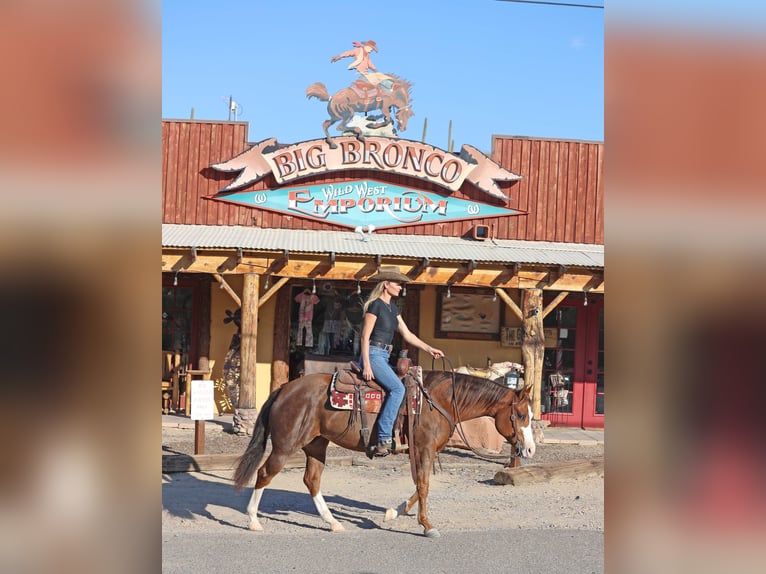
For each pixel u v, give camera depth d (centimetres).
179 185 1342
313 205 1354
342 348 1390
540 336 1224
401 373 665
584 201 1405
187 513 706
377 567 536
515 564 550
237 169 1324
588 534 643
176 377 1362
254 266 1191
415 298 1396
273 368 1362
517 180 1388
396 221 1366
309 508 755
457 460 1055
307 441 659
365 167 1341
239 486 646
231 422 1296
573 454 1134
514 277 1223
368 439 649
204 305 1379
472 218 1378
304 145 1334
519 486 886
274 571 518
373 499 809
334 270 1201
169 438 1138
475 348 1398
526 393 691
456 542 614
